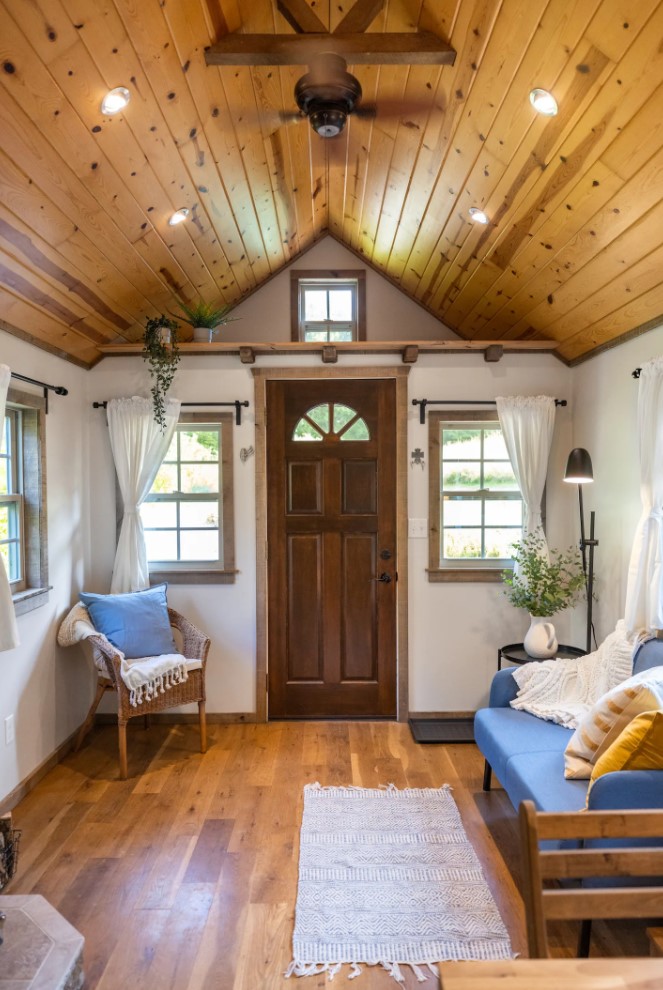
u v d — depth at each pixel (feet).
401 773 11.48
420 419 13.93
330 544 14.20
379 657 14.26
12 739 10.50
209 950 7.17
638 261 9.41
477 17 6.98
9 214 8.27
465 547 14.12
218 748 12.63
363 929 7.48
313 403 14.15
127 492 13.56
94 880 8.43
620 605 11.82
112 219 9.60
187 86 8.05
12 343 10.64
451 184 10.34
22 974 5.95
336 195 13.37
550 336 13.47
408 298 15.62
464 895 8.07
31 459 11.64
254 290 15.53
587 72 6.93
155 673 11.57
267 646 14.17
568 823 4.24
